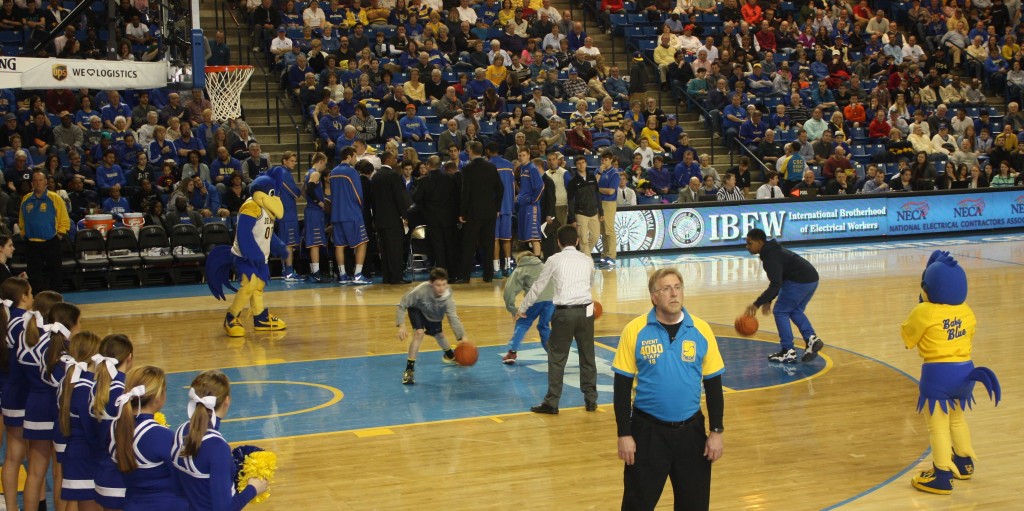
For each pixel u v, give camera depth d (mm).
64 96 20016
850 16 30047
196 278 18312
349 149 17625
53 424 6793
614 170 19484
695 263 19812
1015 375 11086
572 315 9742
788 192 23359
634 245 21250
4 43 21234
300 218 19484
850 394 10477
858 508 7273
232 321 13539
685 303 15562
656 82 26703
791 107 25844
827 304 15500
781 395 10461
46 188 15977
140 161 18469
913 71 27891
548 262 9852
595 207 18641
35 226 15477
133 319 14789
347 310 15367
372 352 12578
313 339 13344
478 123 22016
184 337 13492
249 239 13359
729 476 7980
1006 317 14320
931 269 7648
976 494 7543
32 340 6824
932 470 7633
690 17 27922
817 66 27500
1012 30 30016
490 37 25797
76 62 11391
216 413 5191
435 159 17688
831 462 8320
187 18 12836
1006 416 9539
